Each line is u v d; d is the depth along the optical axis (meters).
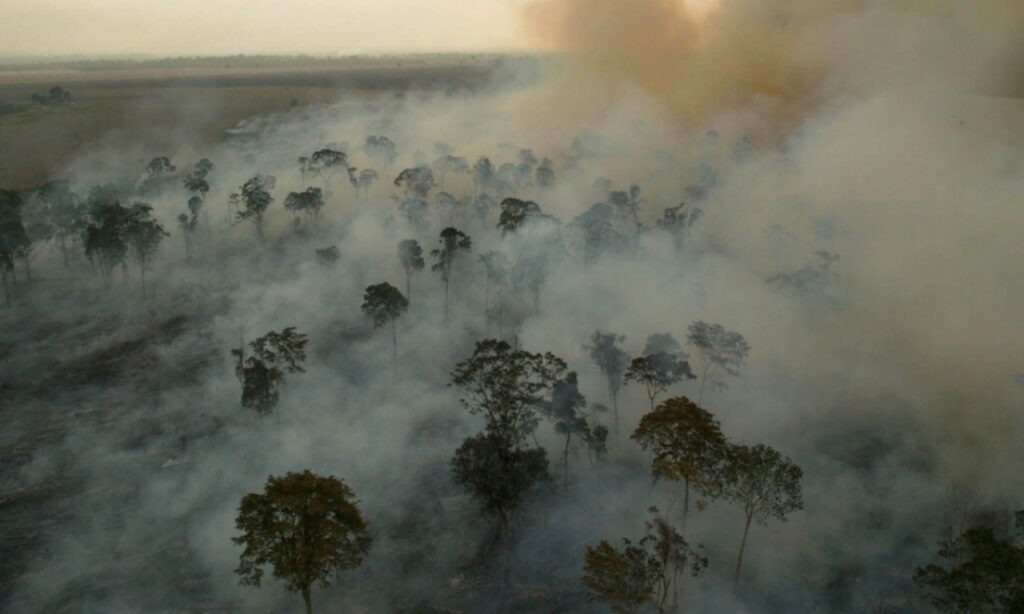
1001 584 37.78
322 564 42.91
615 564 40.97
